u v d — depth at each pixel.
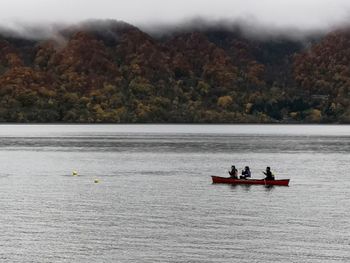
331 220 102.69
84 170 185.12
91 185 148.50
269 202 121.44
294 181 157.12
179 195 130.75
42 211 110.88
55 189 140.75
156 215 107.19
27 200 123.69
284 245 85.44
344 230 94.75
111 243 86.50
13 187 144.12
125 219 103.44
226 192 135.38
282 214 108.12
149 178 164.12
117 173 177.00
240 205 117.88
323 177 167.25
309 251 82.50
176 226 97.38
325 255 80.62
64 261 78.12
